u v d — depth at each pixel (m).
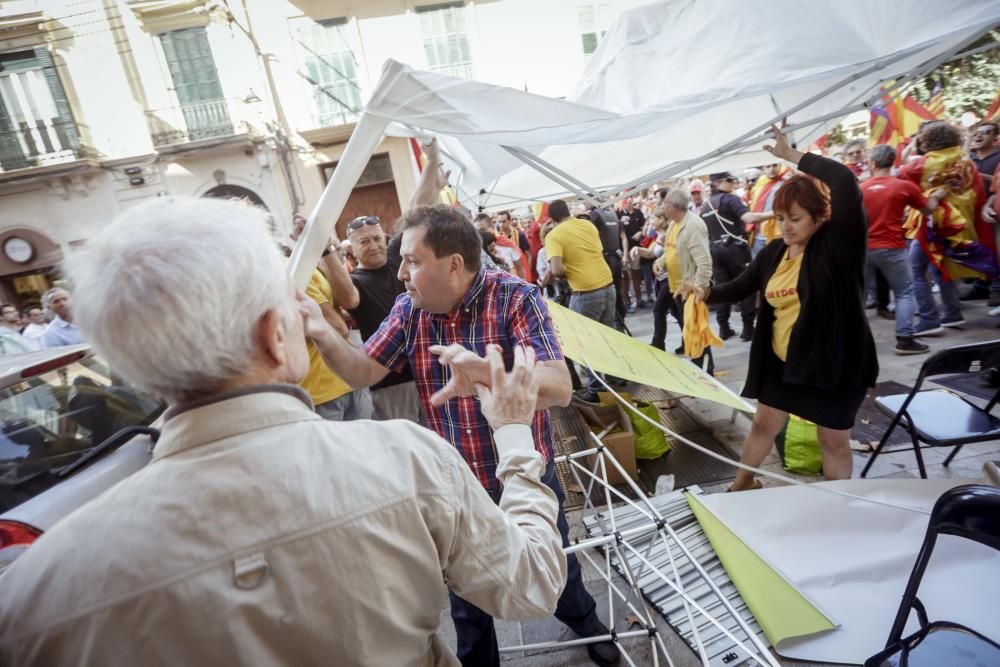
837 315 2.08
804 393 2.26
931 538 1.25
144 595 0.49
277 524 0.53
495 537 0.66
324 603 0.53
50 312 5.16
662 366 2.28
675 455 3.11
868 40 1.82
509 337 1.41
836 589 1.83
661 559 2.15
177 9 10.97
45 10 10.59
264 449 0.56
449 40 12.12
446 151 3.00
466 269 1.38
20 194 11.20
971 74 8.27
